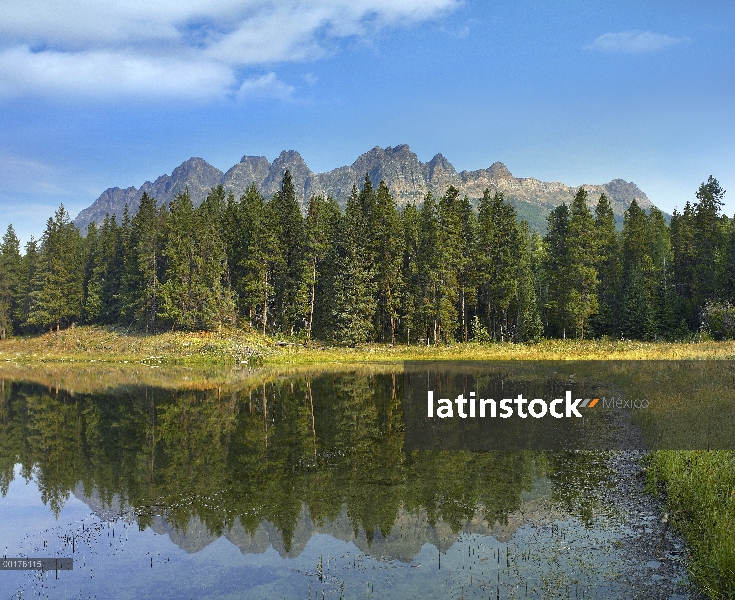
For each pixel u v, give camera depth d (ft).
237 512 49.08
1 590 36.24
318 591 34.37
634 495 48.11
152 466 65.31
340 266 229.04
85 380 154.30
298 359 191.31
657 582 32.73
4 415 102.63
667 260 256.93
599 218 259.60
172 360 196.24
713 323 204.95
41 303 283.59
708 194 237.66
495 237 239.30
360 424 86.38
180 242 242.78
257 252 235.40
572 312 222.48
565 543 39.34
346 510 48.34
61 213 295.28
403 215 260.42
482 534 42.01
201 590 35.27
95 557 41.01
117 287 294.66
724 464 44.09
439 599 32.27
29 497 55.31
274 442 75.66
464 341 230.68
